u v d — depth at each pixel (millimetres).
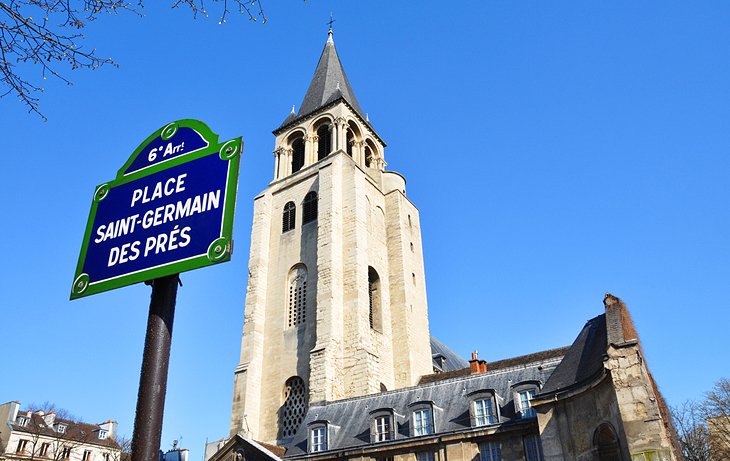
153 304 6785
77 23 8414
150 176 7879
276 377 47156
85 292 7297
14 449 63906
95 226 7852
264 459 32250
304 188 55594
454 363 67312
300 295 50062
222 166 7398
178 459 70312
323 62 67688
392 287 53781
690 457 47562
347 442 34000
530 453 27781
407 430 32719
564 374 27000
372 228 54625
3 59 8219
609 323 25078
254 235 55125
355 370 43812
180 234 7086
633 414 21438
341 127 57125
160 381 6359
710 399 50406
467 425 30609
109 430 75312
